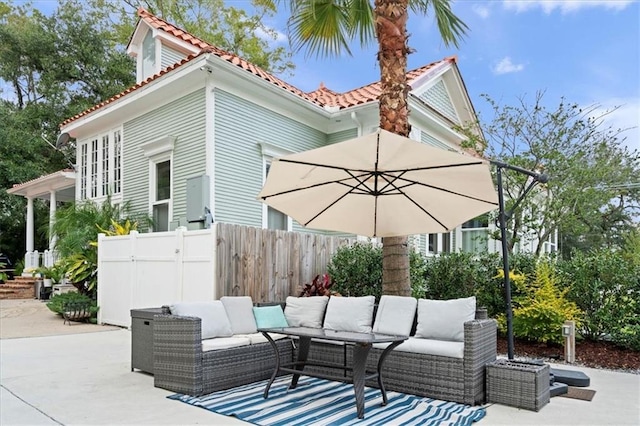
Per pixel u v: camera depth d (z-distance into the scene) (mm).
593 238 15781
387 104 5840
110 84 22797
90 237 9984
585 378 4969
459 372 4348
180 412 3975
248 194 9867
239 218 9633
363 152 3934
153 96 10375
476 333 4379
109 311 9016
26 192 17172
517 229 10219
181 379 4551
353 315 5434
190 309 5020
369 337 4270
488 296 7539
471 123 11156
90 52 21953
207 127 9219
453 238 13219
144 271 8172
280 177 4531
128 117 11453
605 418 3920
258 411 4027
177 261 7480
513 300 7203
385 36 5879
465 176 4277
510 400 4250
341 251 8156
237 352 4902
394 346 4336
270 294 7477
